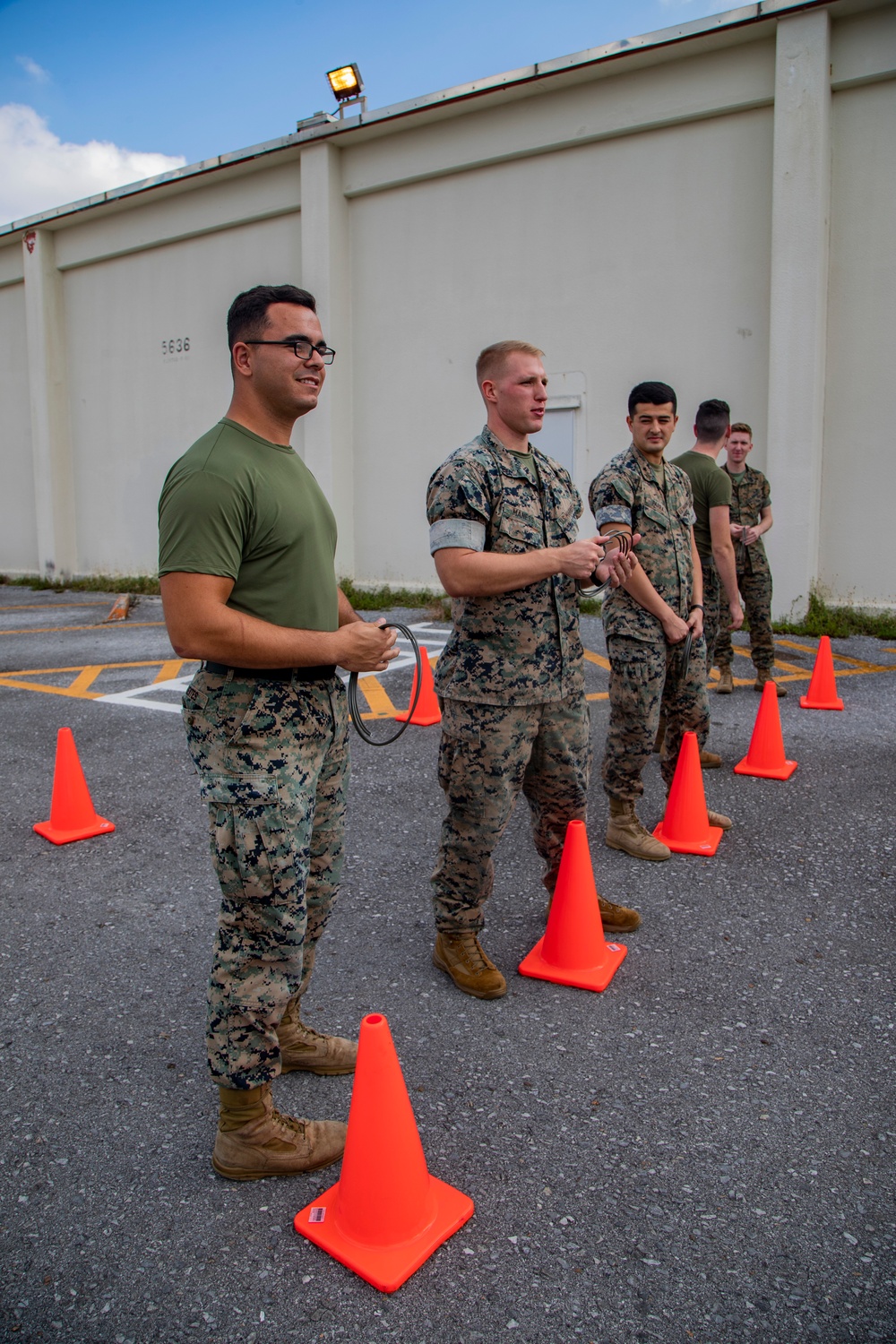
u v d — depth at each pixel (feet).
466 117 33.73
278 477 6.31
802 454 28.50
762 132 28.94
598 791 15.06
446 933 9.21
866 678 22.48
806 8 26.71
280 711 6.18
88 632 33.06
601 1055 7.93
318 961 9.63
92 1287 5.65
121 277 45.57
